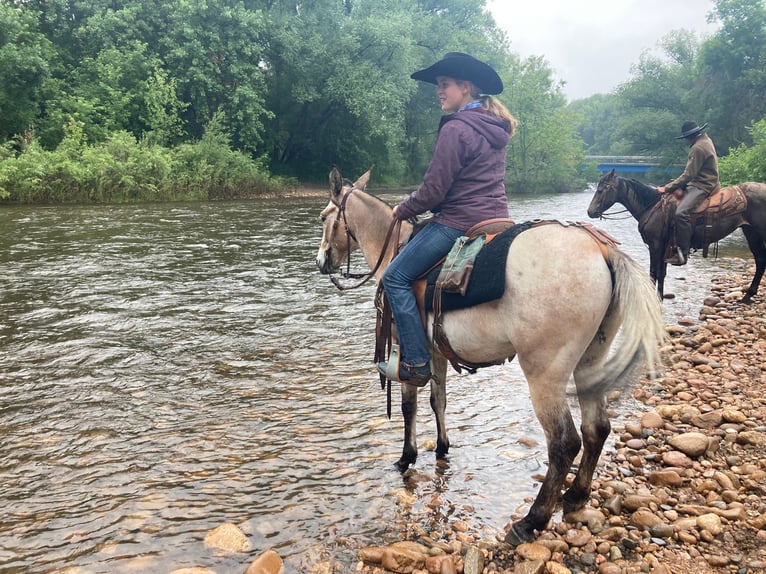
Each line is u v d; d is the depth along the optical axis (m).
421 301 3.59
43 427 4.56
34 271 9.96
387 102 36.59
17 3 31.00
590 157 64.19
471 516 3.51
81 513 3.47
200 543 3.21
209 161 29.16
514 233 3.21
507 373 6.02
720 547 3.13
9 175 21.34
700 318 8.07
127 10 30.97
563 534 3.29
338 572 3.00
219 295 8.89
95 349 6.34
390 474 3.99
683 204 8.41
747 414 4.80
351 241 4.53
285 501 3.64
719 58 48.81
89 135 27.72
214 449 4.29
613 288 3.07
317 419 4.84
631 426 4.60
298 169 42.41
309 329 7.33
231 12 31.53
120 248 12.48
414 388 3.98
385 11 40.47
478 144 3.42
